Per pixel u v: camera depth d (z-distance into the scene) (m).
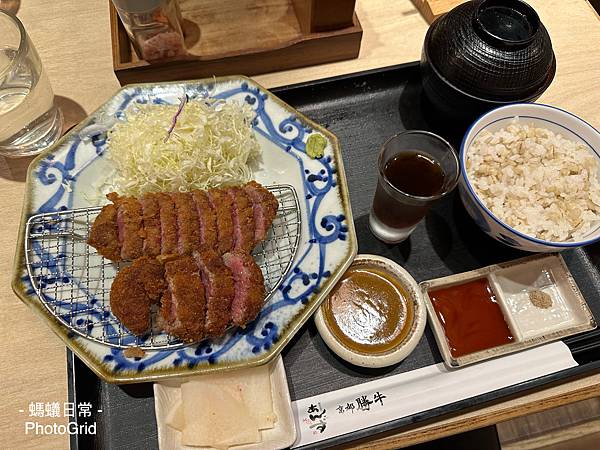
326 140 0.38
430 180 0.34
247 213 0.34
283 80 0.43
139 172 0.36
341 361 0.33
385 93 0.43
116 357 0.31
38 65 0.36
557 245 0.31
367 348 0.32
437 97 0.38
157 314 0.32
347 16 0.41
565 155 0.36
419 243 0.37
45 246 0.34
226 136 0.38
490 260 0.37
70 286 0.33
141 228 0.33
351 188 0.39
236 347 0.31
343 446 0.30
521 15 0.36
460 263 0.37
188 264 0.32
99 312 0.32
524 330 0.34
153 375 0.30
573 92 0.43
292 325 0.32
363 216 0.38
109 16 0.44
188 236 0.33
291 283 0.33
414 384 0.32
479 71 0.35
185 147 0.37
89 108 0.41
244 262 0.32
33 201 0.35
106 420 0.31
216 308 0.31
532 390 0.32
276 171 0.39
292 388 0.32
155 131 0.37
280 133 0.39
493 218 0.32
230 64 0.42
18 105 0.35
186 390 0.30
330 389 0.32
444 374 0.32
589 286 0.36
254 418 0.30
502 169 0.35
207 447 0.29
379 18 0.46
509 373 0.32
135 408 0.31
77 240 0.34
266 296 0.33
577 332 0.32
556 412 0.45
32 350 0.32
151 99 0.39
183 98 0.37
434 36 0.38
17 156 0.39
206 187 0.37
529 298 0.35
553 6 0.47
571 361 0.32
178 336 0.30
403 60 0.44
